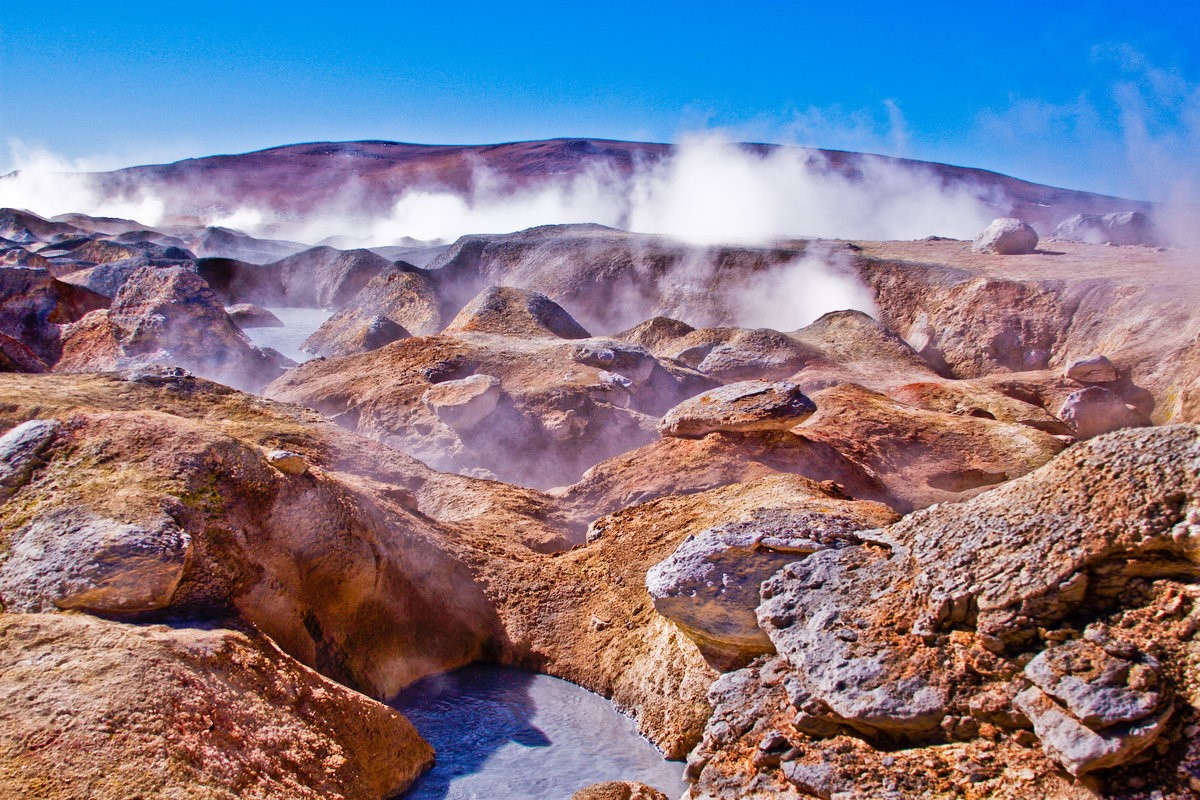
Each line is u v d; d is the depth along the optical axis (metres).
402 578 11.23
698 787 7.81
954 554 7.29
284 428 15.82
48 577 8.42
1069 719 6.06
